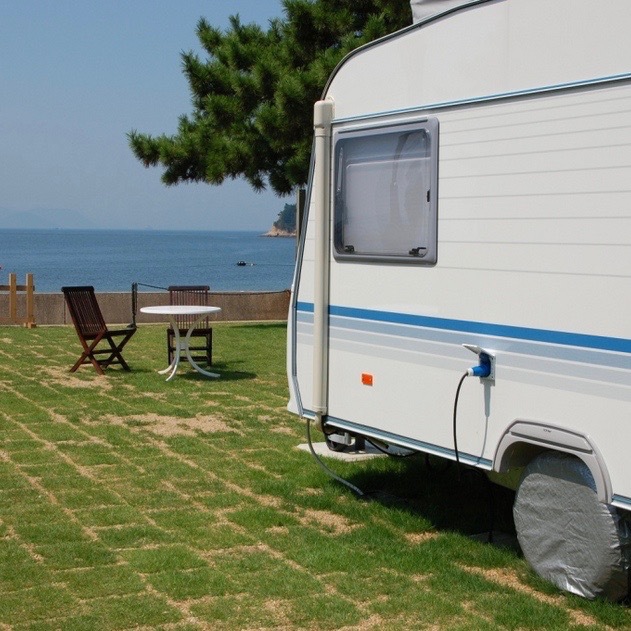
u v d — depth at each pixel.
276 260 104.06
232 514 6.17
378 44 5.96
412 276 5.66
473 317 5.23
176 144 18.75
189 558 5.30
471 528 5.95
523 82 4.94
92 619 4.46
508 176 5.02
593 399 4.56
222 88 18.64
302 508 6.43
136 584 4.90
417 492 6.71
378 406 5.98
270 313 18.78
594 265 4.55
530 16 4.89
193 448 7.97
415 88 5.66
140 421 9.05
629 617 4.57
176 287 14.05
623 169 4.42
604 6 4.52
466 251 5.28
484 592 4.90
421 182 5.59
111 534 5.72
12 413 9.33
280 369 12.30
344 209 6.24
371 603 4.73
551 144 4.78
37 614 4.52
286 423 9.05
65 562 5.21
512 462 5.07
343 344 6.28
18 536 5.66
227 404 9.96
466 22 5.30
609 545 4.62
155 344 14.62
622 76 4.42
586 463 4.59
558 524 4.91
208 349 12.28
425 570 5.21
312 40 17.28
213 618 4.52
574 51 4.66
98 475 7.11
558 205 4.73
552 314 4.77
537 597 4.86
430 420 5.56
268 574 5.11
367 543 5.65
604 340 4.50
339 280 6.30
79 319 11.77
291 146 16.88
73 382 11.17
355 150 6.14
